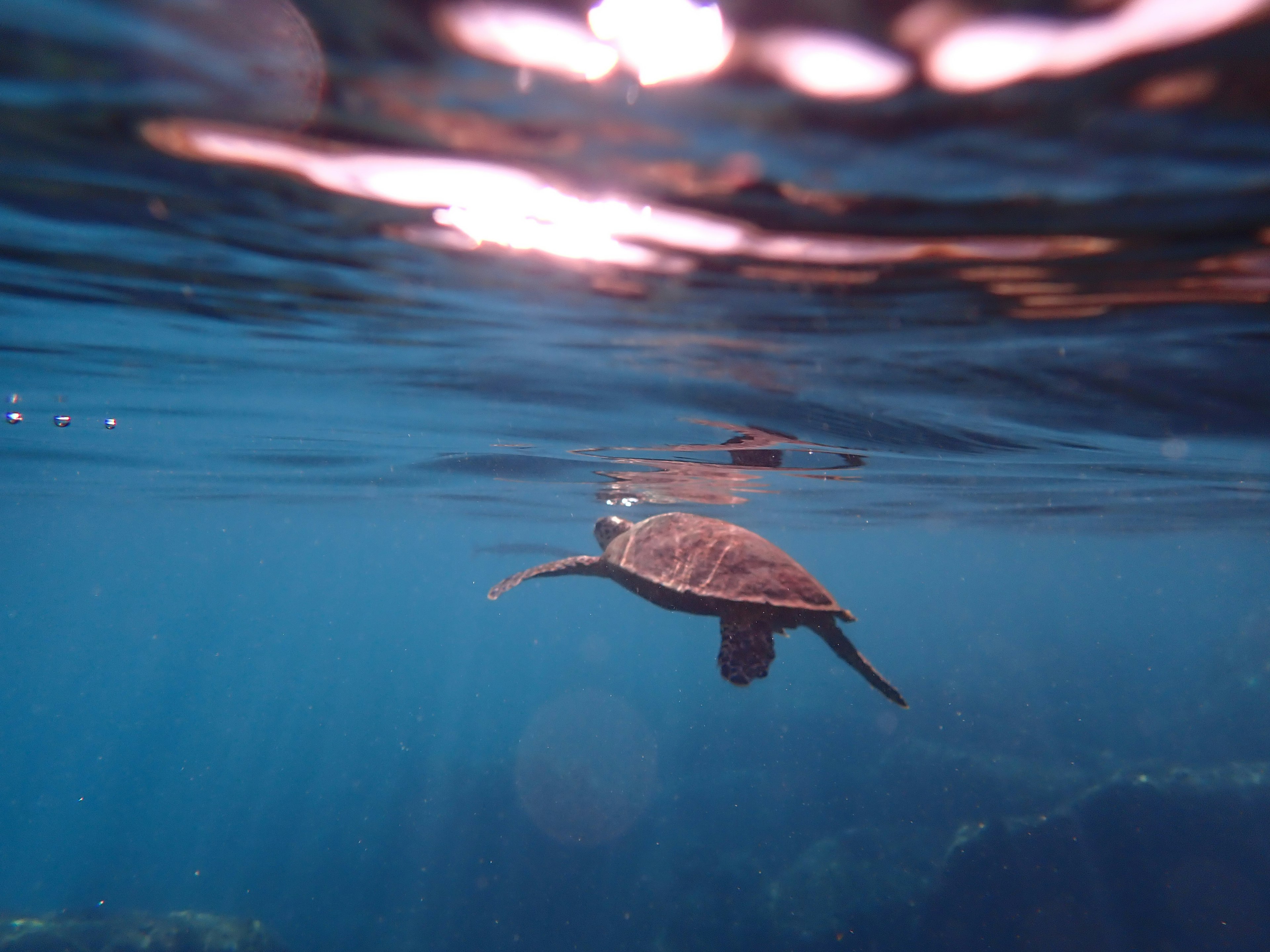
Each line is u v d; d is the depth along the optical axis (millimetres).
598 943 22969
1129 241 5168
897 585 122250
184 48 3572
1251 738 32125
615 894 25250
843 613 7504
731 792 31344
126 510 32812
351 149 4559
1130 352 7668
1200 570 60438
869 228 5211
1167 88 3438
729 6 3105
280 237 5969
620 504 24609
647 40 3359
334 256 6367
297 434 15273
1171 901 18266
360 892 28562
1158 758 32719
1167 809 19594
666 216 5246
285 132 4367
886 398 10008
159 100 4051
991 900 18984
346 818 35781
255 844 35031
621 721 43656
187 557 66688
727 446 13812
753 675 6848
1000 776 26719
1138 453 13227
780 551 8234
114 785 50375
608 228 5523
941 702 38281
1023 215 4875
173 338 8992
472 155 4574
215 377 10836
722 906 22594
